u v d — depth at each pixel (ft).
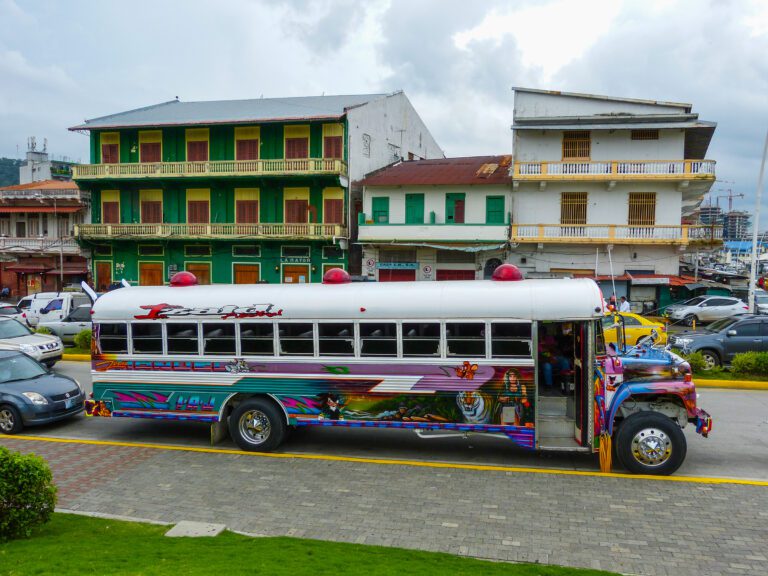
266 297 30.89
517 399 27.73
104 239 109.09
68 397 37.60
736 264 221.05
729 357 53.78
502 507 23.36
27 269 123.75
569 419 28.63
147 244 111.04
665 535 20.76
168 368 32.19
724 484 25.72
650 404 28.14
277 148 104.37
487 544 20.16
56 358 55.93
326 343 30.01
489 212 96.99
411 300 28.81
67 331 72.13
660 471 26.76
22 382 37.86
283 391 30.71
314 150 103.19
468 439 33.50
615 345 28.55
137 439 34.17
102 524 21.22
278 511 23.18
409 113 130.82
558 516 22.43
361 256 104.94
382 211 100.73
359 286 30.25
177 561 16.22
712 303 88.48
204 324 31.60
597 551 19.60
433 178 98.68
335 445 32.45
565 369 29.48
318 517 22.57
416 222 99.14
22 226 127.54
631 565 18.63
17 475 18.54
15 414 35.27
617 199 93.30
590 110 94.38
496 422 28.07
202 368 31.76
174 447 32.27
